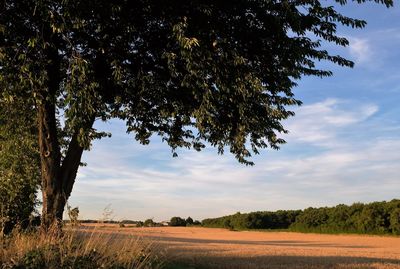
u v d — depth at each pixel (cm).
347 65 1164
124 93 1185
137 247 976
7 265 771
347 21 1070
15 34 976
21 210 1223
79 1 868
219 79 1020
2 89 1001
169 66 1014
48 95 1019
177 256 1773
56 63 1090
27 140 1784
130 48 1119
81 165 2428
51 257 809
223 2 1002
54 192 1113
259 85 1027
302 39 1116
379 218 8512
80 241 902
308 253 3428
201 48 961
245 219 10969
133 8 992
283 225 10969
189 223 13212
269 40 1070
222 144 1354
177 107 1231
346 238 7706
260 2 1005
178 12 977
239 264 2183
